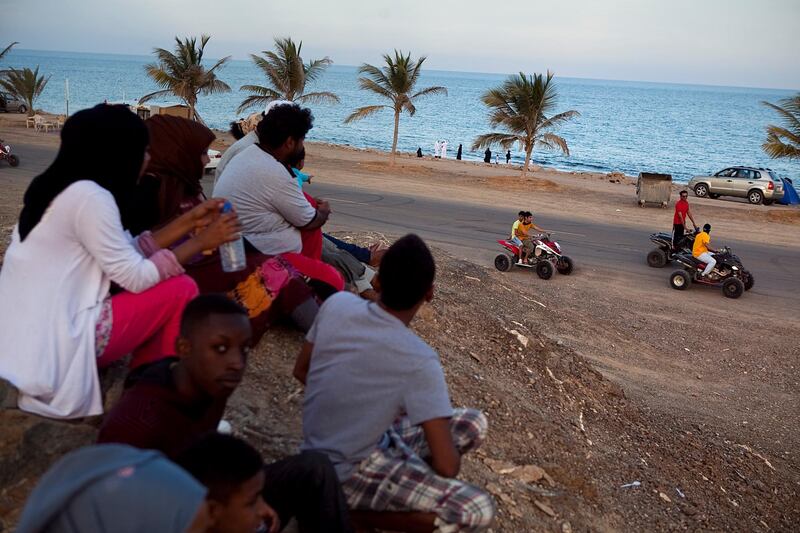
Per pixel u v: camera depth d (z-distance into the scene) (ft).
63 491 5.22
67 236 10.57
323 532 9.84
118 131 10.74
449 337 24.72
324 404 10.55
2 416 10.64
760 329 49.98
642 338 45.32
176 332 11.61
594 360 38.83
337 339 10.57
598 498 18.39
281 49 124.06
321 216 17.21
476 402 19.81
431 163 139.03
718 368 42.27
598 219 86.58
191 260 14.07
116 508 5.22
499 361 24.90
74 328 10.75
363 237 37.70
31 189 10.76
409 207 83.41
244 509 7.18
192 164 13.71
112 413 9.11
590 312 48.85
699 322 50.26
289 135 16.16
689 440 28.30
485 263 60.34
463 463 16.16
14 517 9.84
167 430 8.95
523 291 47.21
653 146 333.01
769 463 29.40
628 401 29.19
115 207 10.68
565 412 23.81
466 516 10.11
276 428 13.80
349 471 10.41
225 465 7.06
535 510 15.89
